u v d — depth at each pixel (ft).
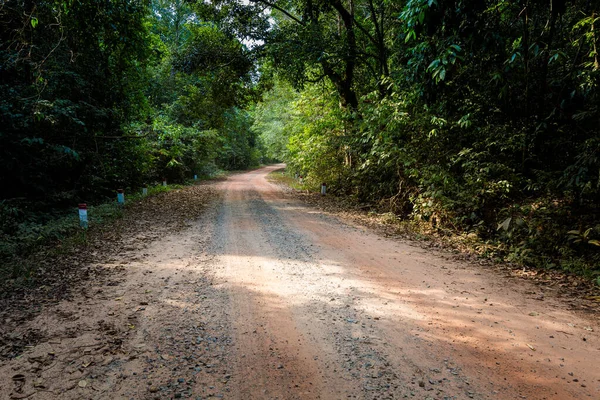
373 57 52.13
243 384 9.80
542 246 23.22
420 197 33.94
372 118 39.65
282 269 20.43
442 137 35.29
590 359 11.11
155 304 15.26
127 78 51.83
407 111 38.86
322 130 64.08
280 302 15.66
